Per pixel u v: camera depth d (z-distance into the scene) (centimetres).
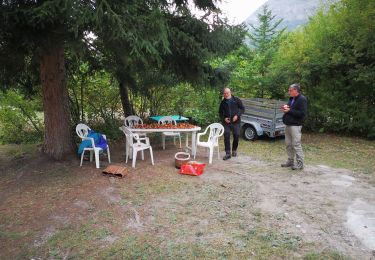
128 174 596
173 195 501
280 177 594
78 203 468
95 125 1024
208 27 685
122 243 364
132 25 477
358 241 370
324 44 961
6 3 461
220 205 466
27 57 653
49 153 675
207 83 805
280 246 358
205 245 360
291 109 625
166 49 524
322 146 859
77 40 492
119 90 1054
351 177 596
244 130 957
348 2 933
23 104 983
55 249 353
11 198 490
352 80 957
